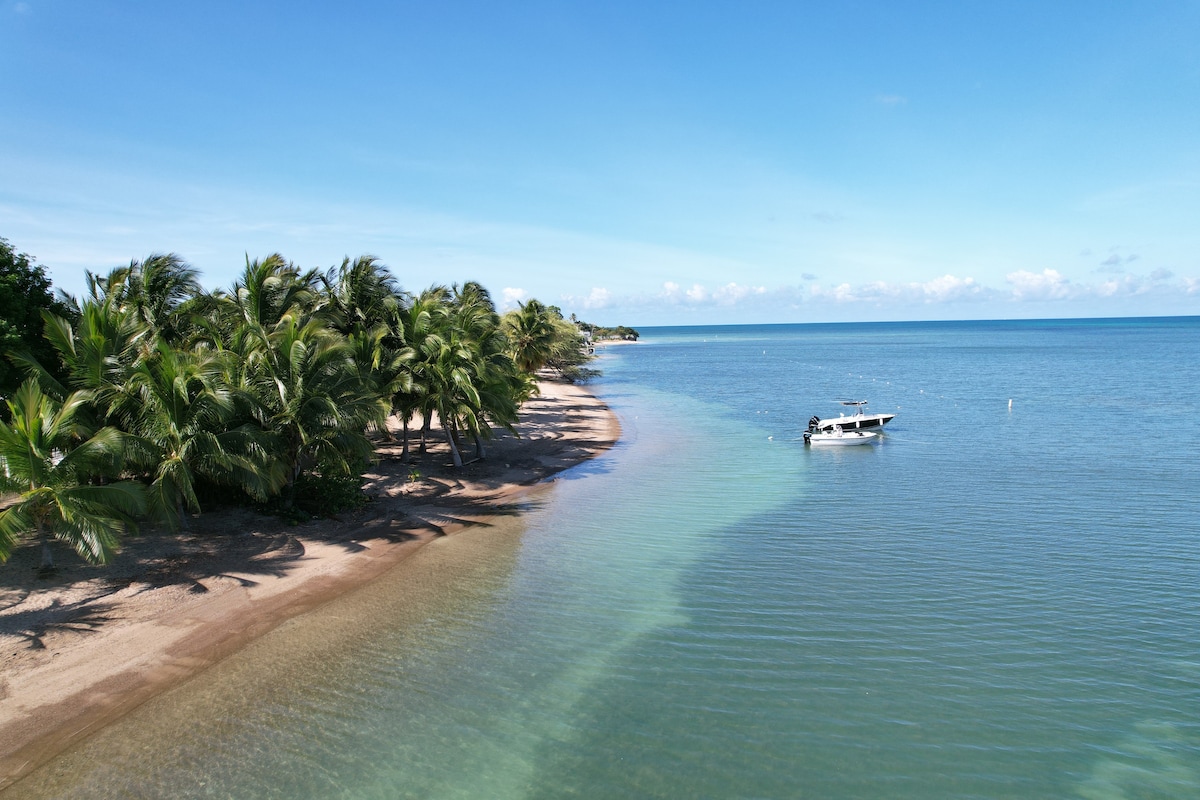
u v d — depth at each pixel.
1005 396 65.94
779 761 12.14
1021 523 25.38
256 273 28.05
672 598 19.06
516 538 24.41
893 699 13.98
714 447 42.62
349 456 26.34
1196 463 35.03
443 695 14.16
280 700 13.83
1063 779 11.63
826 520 26.34
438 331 33.59
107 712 13.15
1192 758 12.10
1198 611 17.66
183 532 22.42
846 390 75.88
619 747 12.53
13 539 16.56
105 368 21.19
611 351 186.88
